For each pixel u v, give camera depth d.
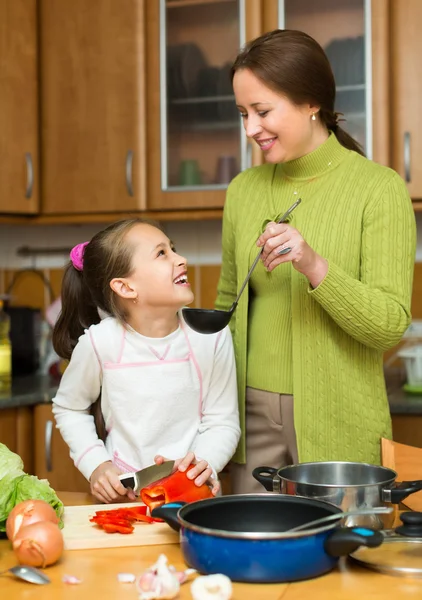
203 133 2.70
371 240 1.62
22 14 2.78
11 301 3.17
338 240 1.64
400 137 2.51
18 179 2.80
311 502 1.05
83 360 1.63
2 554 1.12
